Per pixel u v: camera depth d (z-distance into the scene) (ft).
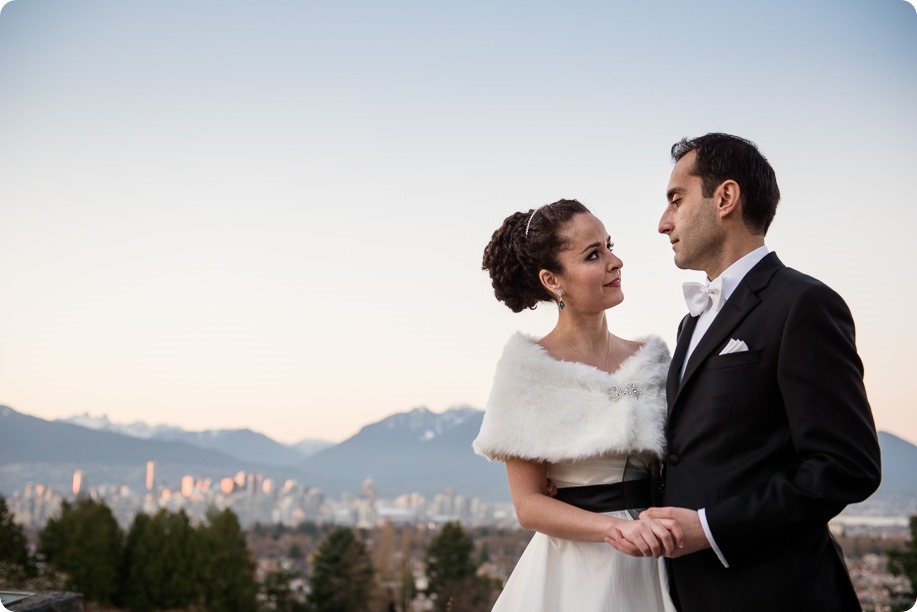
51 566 66.80
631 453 7.35
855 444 6.00
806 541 6.36
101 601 95.91
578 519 6.97
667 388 7.17
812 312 6.28
